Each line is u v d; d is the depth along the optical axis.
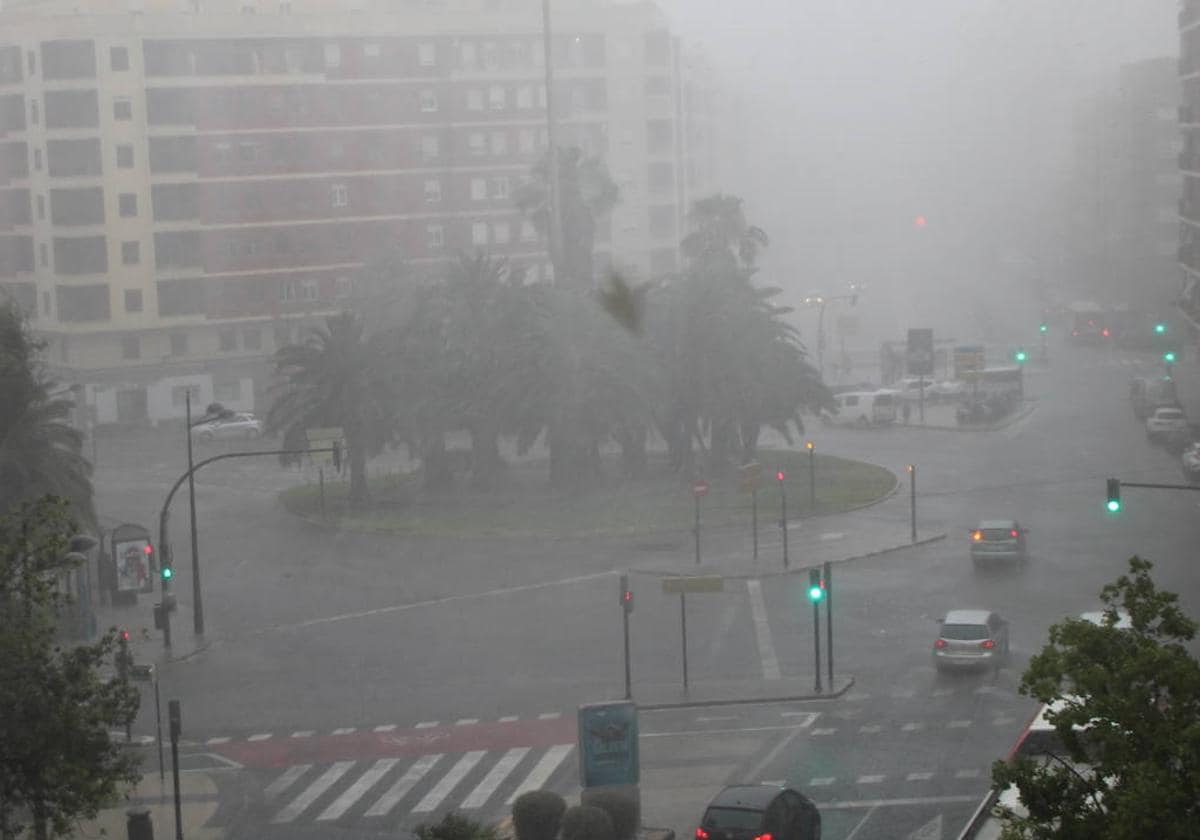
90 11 129.88
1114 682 18.41
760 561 60.06
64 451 57.00
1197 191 106.94
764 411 79.31
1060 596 52.06
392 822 32.94
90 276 116.56
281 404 76.69
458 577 60.25
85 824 33.59
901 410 106.81
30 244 119.31
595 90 139.00
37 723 24.39
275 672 47.47
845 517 68.81
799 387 80.75
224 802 35.00
